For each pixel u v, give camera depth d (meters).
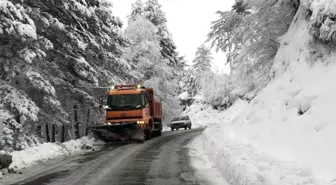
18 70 15.39
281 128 10.59
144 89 20.81
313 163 7.46
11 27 13.20
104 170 9.71
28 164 11.15
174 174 8.91
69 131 25.12
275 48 17.47
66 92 21.73
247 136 12.05
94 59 23.39
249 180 6.53
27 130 17.02
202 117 57.38
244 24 17.98
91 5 22.88
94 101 23.11
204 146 14.78
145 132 20.31
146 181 8.07
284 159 8.05
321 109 9.57
